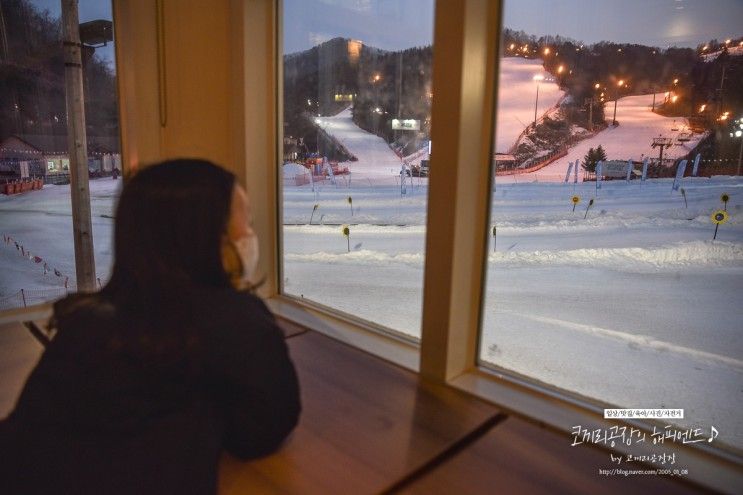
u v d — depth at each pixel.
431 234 1.14
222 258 0.61
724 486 0.79
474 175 1.12
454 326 1.15
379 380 1.16
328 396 1.07
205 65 1.72
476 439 0.92
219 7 1.67
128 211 0.58
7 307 1.58
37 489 0.50
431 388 1.12
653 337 2.86
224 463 0.82
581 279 4.22
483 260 1.18
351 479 0.78
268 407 0.66
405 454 0.85
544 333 2.98
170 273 0.56
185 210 0.57
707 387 2.17
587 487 0.78
